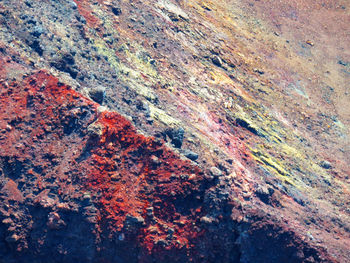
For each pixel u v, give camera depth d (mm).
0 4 20281
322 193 25297
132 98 21359
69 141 18016
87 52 22125
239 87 30094
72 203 16922
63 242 16797
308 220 21609
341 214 24031
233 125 25641
